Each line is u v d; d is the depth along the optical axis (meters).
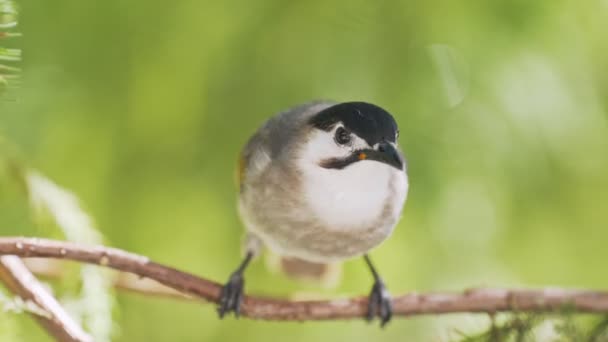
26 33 10.54
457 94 10.45
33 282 7.77
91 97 10.80
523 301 8.80
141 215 11.23
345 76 10.59
